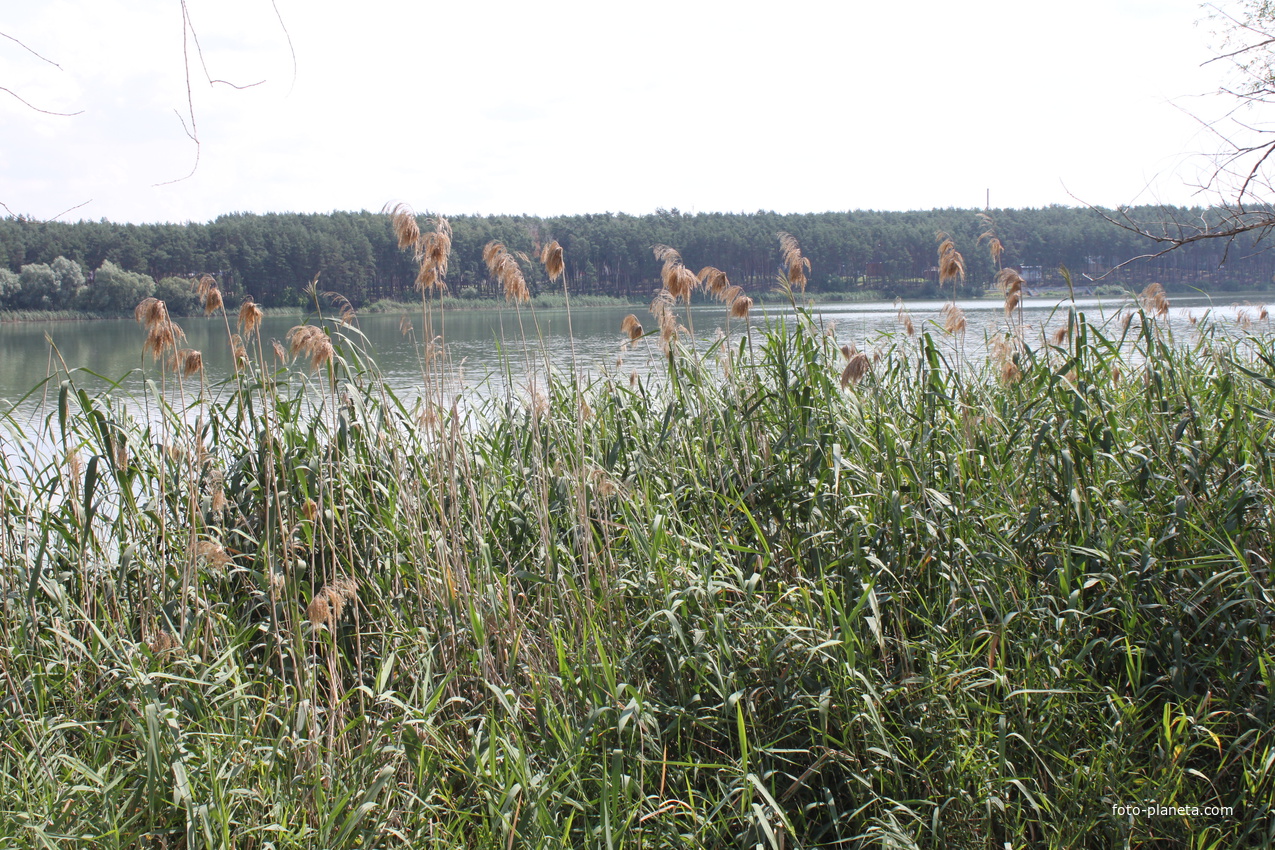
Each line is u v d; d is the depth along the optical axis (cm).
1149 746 387
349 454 520
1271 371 572
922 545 476
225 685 396
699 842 333
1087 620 443
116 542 526
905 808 339
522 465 574
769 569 480
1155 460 495
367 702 426
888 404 603
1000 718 358
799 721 394
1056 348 582
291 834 321
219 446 567
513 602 466
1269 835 328
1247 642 400
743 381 641
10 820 314
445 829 337
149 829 319
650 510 506
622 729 349
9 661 419
